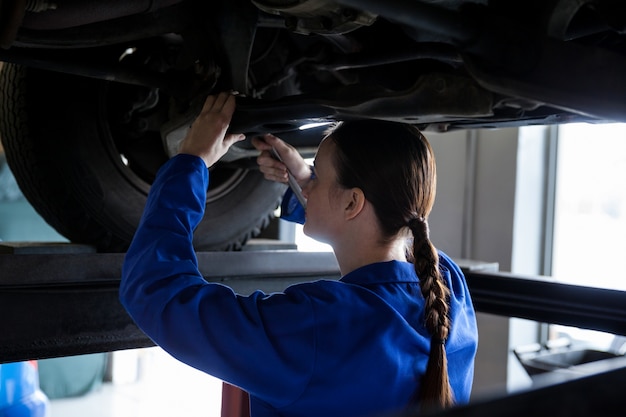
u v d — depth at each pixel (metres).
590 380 0.40
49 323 1.24
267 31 1.55
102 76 1.24
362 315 0.92
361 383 0.91
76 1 1.04
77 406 4.35
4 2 0.86
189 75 1.25
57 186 1.42
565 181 3.73
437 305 0.95
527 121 1.22
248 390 0.93
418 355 0.95
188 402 4.50
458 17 0.77
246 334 0.90
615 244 3.64
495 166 3.70
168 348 0.95
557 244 3.75
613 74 0.83
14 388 2.69
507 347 3.62
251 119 1.09
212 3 1.23
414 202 1.01
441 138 3.91
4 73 1.45
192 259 0.99
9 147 1.46
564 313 1.54
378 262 1.00
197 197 1.04
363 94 0.93
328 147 1.03
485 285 1.68
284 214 1.37
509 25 0.78
